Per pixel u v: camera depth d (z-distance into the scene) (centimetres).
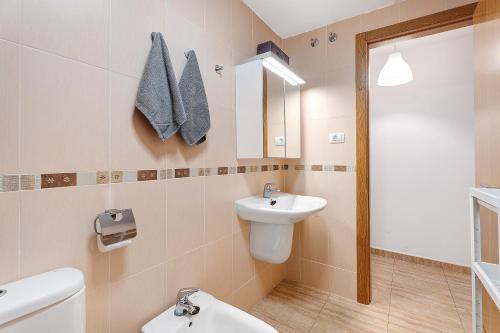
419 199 246
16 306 56
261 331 93
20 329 57
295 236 206
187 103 114
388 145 262
